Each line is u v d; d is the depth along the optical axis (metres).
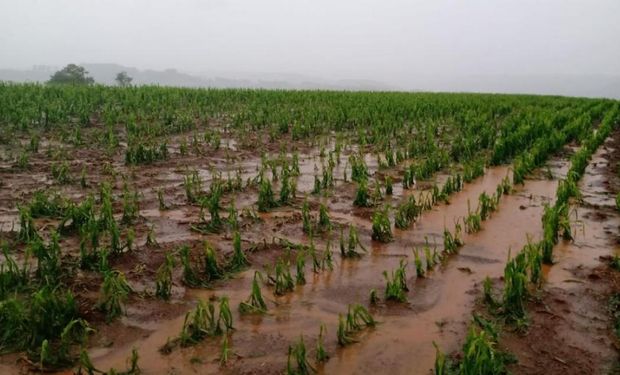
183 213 6.49
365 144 12.38
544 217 6.19
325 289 4.60
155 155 9.78
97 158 9.62
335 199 7.46
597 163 11.05
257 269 4.95
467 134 12.76
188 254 4.72
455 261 5.29
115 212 6.35
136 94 19.84
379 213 6.04
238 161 10.09
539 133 13.02
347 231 6.10
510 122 14.83
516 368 3.48
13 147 10.34
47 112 13.14
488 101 24.94
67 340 3.45
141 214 6.38
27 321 3.60
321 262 5.17
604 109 25.03
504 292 4.34
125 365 3.39
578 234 6.16
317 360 3.51
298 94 24.77
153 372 3.35
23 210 5.43
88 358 3.15
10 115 12.95
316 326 3.98
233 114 16.62
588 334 3.91
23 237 5.19
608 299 4.47
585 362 3.56
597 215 6.89
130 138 11.47
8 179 7.78
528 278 4.85
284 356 3.57
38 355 3.40
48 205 6.20
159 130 12.75
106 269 4.51
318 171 9.42
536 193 8.13
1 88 19.70
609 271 5.05
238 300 4.34
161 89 23.73
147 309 4.10
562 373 3.43
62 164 8.45
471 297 4.50
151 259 5.00
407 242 5.79
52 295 3.68
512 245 5.76
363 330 3.93
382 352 3.66
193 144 11.55
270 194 6.96
